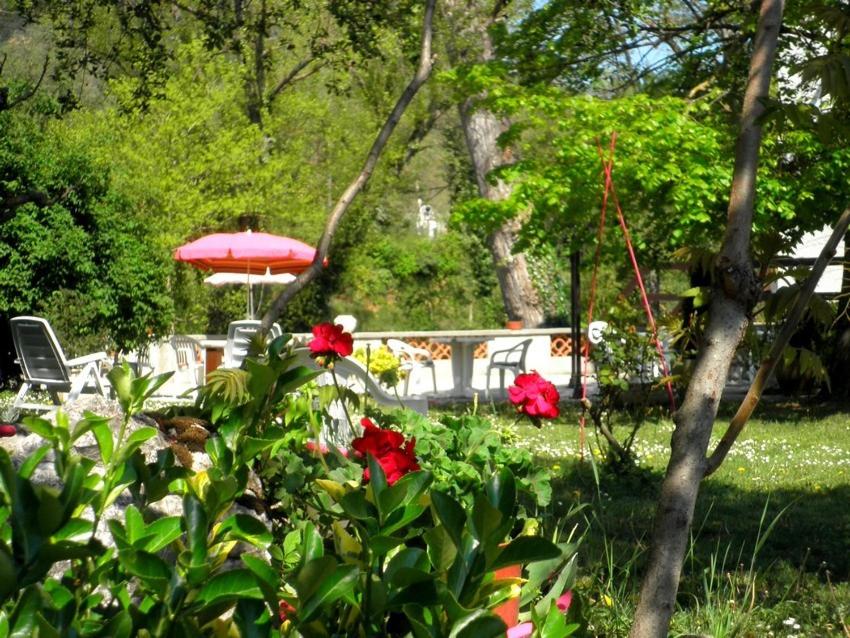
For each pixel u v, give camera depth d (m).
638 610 2.38
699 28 14.18
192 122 21.94
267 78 24.73
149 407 12.26
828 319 2.58
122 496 2.33
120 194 16.00
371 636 1.48
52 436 1.40
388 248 34.47
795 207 12.36
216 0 9.65
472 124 20.83
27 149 15.06
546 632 1.58
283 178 24.73
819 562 5.77
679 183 11.86
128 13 9.60
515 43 14.12
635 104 11.95
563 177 12.08
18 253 14.80
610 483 8.18
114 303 15.30
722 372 2.41
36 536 1.23
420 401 9.31
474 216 12.58
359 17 9.36
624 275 14.03
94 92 23.94
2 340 15.77
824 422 13.03
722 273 2.43
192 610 1.41
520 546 1.37
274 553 2.34
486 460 3.78
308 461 3.49
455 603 1.33
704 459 2.41
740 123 2.56
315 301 29.88
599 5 13.62
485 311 33.78
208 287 24.11
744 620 4.19
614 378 8.62
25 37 14.11
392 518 1.52
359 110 26.98
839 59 2.44
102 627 1.32
